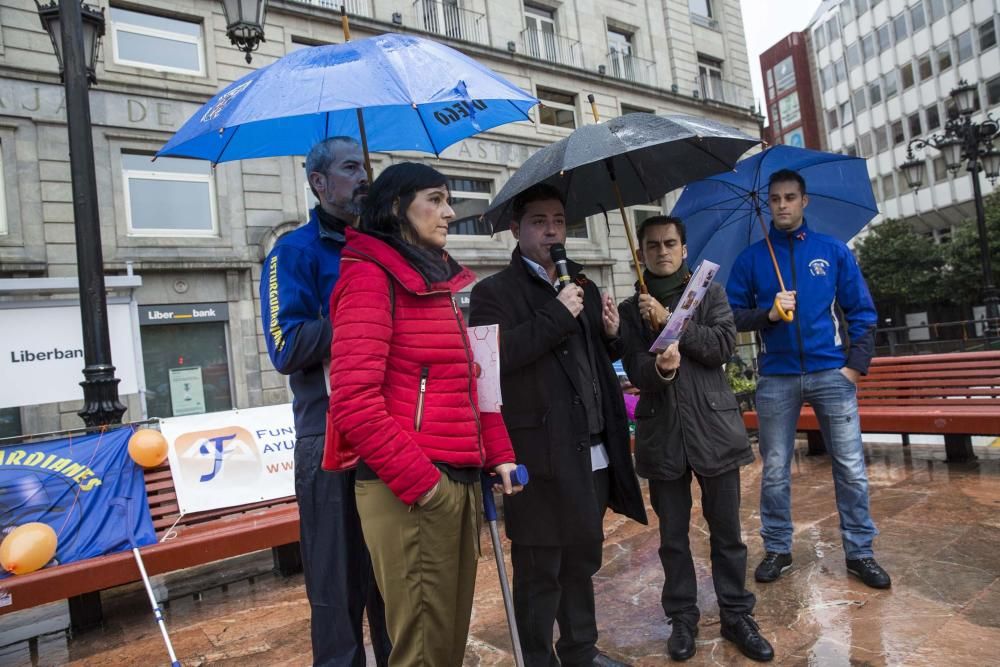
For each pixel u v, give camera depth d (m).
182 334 11.68
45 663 3.16
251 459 4.53
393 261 1.69
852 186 3.50
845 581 3.09
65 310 7.56
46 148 10.55
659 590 3.27
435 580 1.68
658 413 2.65
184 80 11.81
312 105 1.79
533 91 17.16
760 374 3.41
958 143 13.27
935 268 28.97
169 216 11.76
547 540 2.14
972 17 33.00
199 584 4.24
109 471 3.88
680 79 20.97
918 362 5.43
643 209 19.25
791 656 2.45
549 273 2.46
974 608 2.66
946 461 5.24
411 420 1.65
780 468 3.29
